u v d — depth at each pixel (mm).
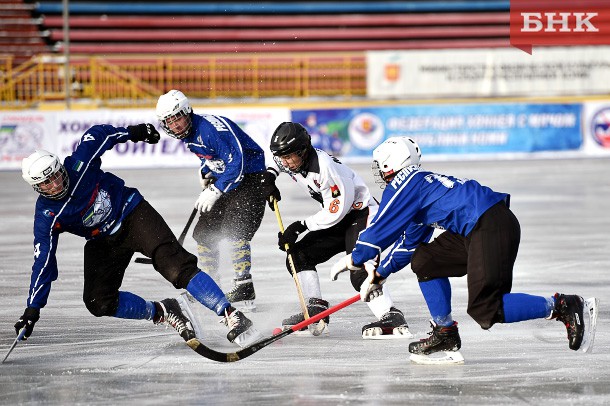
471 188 11148
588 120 45938
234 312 12336
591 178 36375
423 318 14492
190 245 22375
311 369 11562
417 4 57500
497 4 56906
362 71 51219
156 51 54750
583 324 11148
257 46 55812
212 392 10570
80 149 11961
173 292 16828
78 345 13039
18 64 52375
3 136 42812
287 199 30828
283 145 12656
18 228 25703
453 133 45156
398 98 50406
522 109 45469
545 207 28547
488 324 11039
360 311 15180
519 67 50031
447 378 11039
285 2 57344
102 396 10453
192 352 12555
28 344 13125
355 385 10789
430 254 11523
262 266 19359
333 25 56844
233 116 43594
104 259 12422
